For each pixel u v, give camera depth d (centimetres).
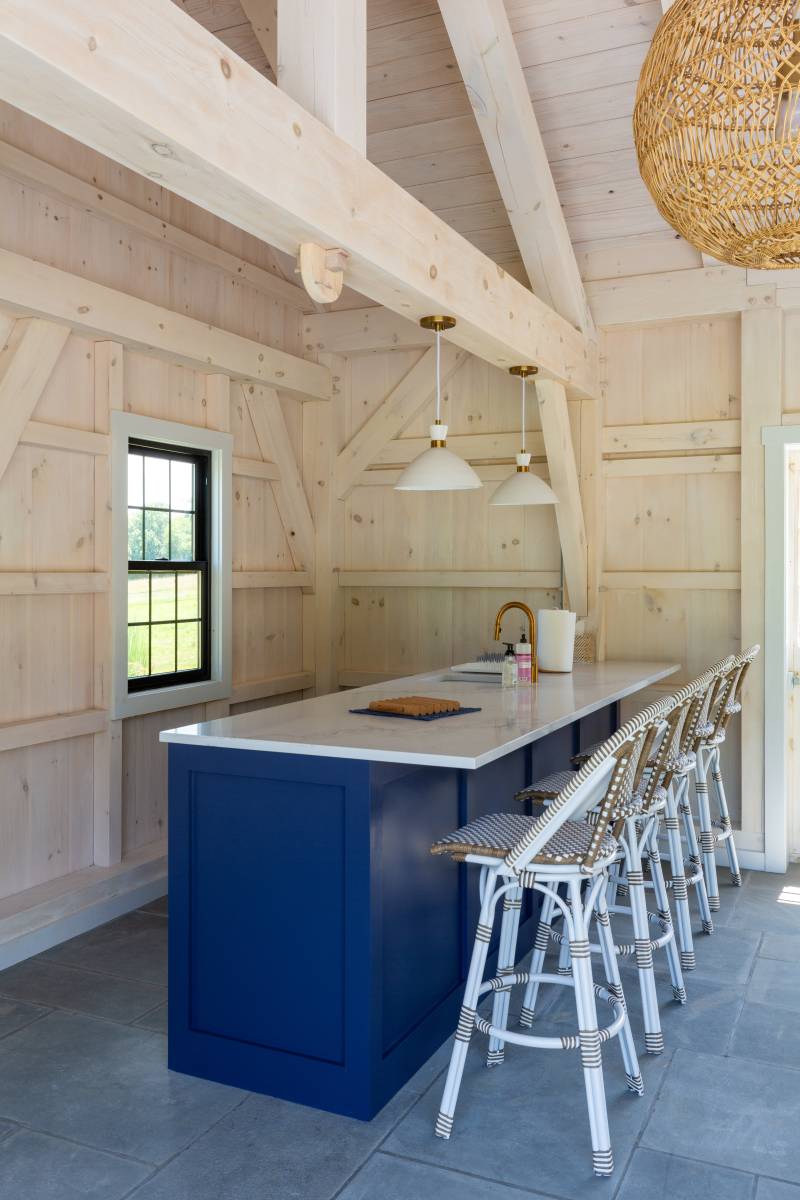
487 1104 266
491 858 252
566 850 249
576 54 423
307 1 271
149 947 381
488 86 406
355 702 362
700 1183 229
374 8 429
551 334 446
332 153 266
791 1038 304
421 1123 257
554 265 470
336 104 268
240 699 526
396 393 577
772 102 214
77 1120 258
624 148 464
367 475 590
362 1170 235
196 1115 261
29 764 396
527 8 408
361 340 571
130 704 436
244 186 230
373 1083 259
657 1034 294
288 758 271
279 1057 270
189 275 483
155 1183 229
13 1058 292
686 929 362
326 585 589
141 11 196
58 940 385
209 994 282
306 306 584
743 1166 236
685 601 521
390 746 264
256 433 545
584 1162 238
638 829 349
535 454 546
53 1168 235
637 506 529
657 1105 265
